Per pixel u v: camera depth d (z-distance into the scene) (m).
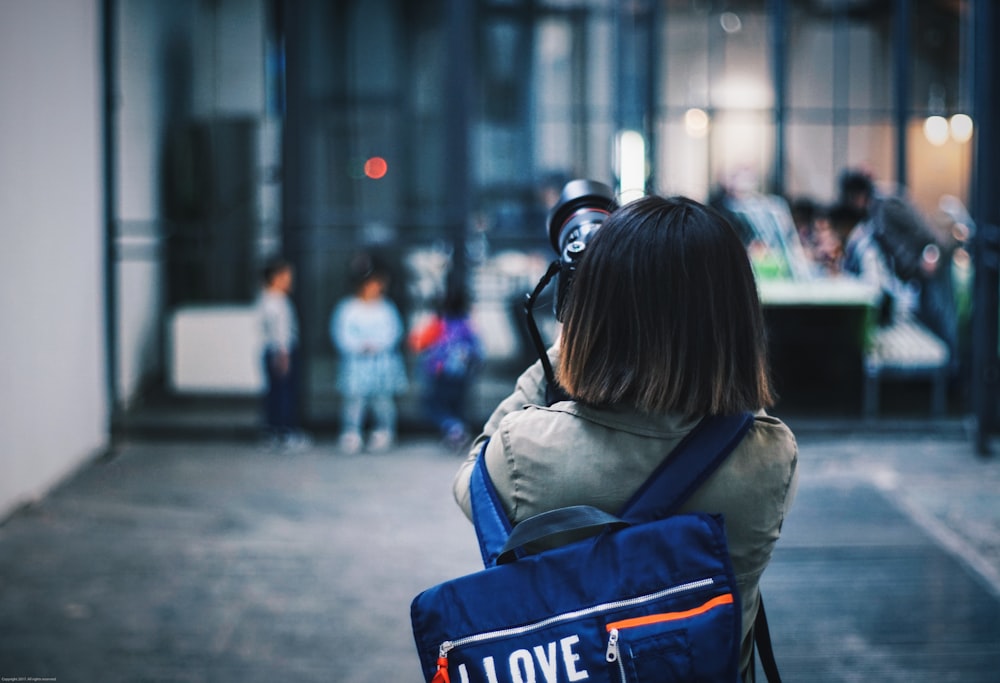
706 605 1.40
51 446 6.58
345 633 4.43
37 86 6.32
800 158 9.51
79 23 6.96
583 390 1.49
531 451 1.50
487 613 1.42
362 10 8.41
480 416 7.74
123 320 8.30
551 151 8.30
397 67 8.46
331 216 7.88
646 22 8.07
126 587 4.95
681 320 1.46
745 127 9.35
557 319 1.66
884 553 5.39
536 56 8.28
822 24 9.35
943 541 5.57
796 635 4.41
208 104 8.67
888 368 8.15
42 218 6.40
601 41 8.27
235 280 8.93
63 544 5.53
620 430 1.49
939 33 9.16
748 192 9.23
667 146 9.36
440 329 7.48
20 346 6.09
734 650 1.40
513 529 1.48
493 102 8.28
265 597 4.83
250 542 5.59
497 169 8.29
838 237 8.91
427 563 5.28
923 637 4.38
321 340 8.50
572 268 1.62
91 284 7.26
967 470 6.94
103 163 7.41
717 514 1.44
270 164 8.67
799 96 9.41
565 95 8.30
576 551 1.44
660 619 1.40
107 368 7.56
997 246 7.15
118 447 7.54
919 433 7.79
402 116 8.47
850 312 8.12
